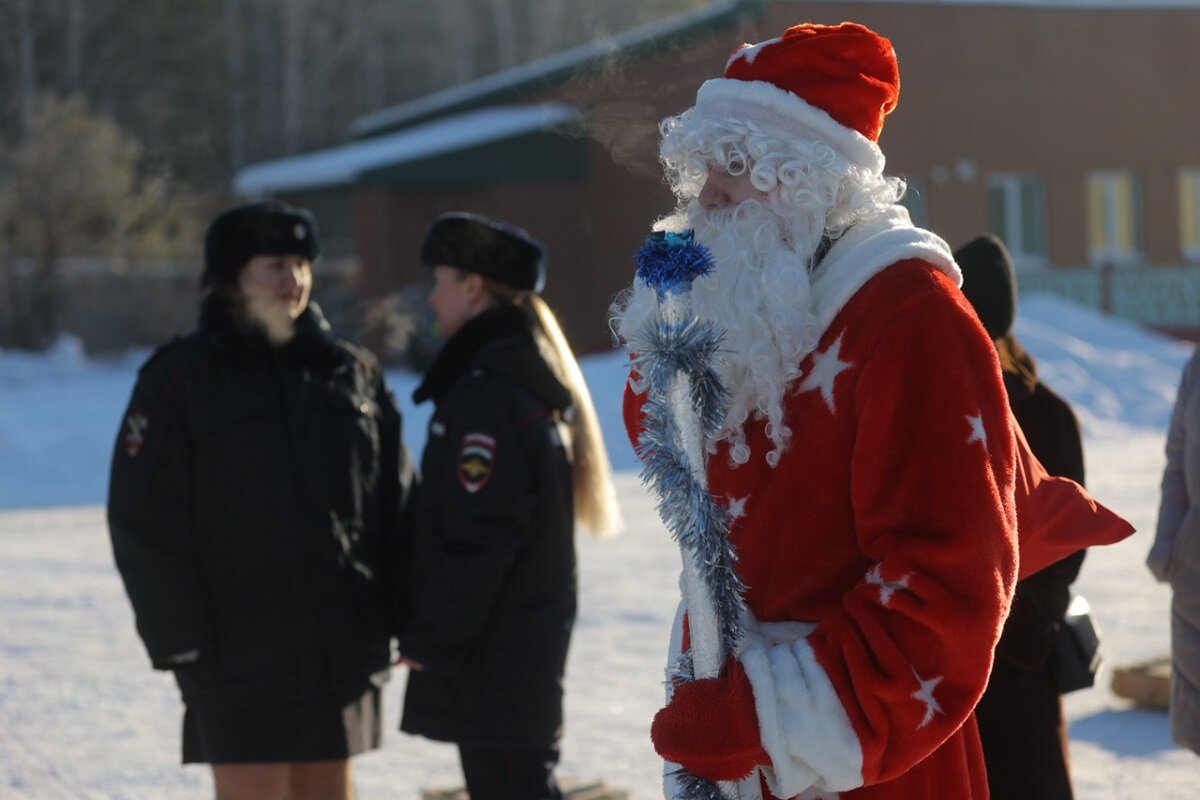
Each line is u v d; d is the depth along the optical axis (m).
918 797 1.93
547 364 3.68
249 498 3.40
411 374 20.14
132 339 25.36
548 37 44.28
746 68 2.03
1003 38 22.77
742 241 1.95
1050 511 2.18
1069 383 15.46
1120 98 23.42
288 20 43.84
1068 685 3.18
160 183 27.19
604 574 7.95
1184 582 3.50
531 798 3.59
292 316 3.57
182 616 3.32
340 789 3.55
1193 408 3.50
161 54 41.62
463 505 3.54
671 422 1.81
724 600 1.82
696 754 1.80
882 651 1.74
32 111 27.03
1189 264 23.75
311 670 3.40
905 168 22.41
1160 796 4.30
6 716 5.47
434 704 3.60
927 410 1.78
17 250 25.00
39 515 10.94
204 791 4.62
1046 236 23.19
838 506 1.88
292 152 43.53
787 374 1.90
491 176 20.41
